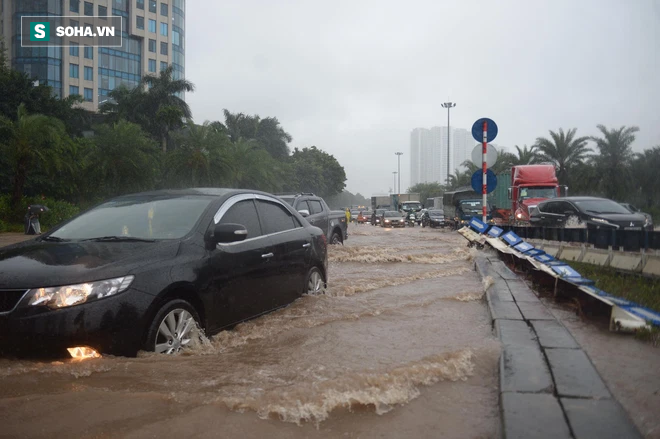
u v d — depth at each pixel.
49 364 3.61
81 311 3.62
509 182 30.25
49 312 3.58
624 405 3.15
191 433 2.76
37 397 3.14
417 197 60.12
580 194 40.97
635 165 38.69
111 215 5.19
